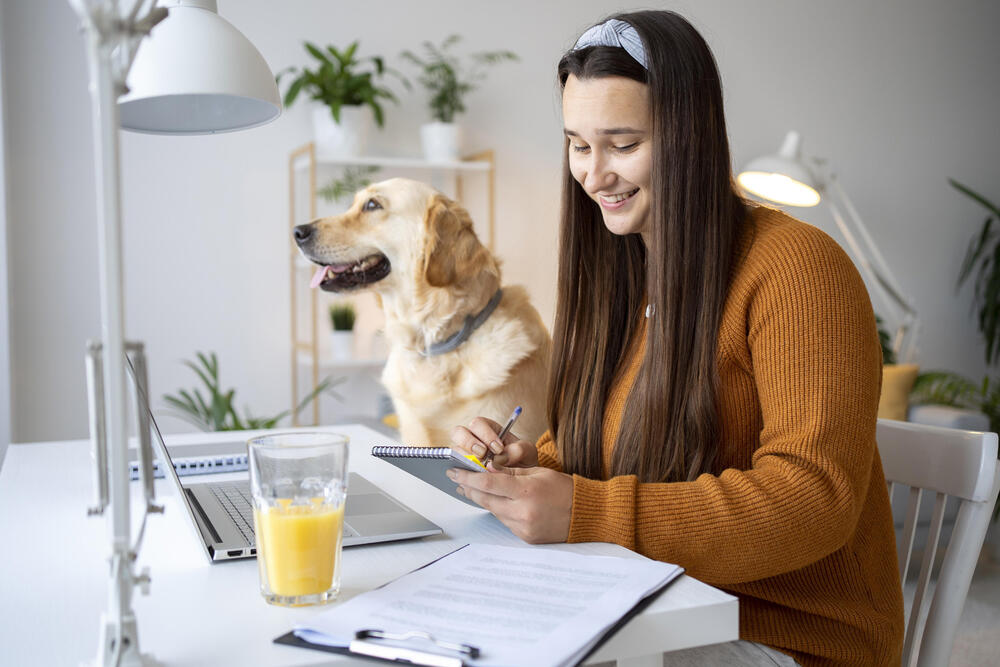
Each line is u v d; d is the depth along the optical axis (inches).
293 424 132.0
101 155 21.3
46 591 30.3
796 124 174.9
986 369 196.4
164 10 22.6
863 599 39.7
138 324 131.3
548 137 155.5
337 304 143.4
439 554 34.0
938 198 189.2
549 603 27.1
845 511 33.9
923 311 189.8
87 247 126.4
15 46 120.4
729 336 40.0
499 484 34.6
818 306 37.2
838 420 35.1
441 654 23.4
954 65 188.7
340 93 130.6
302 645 24.8
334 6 139.4
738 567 34.0
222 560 33.2
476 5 148.8
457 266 73.4
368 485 45.0
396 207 79.4
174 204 132.0
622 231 44.3
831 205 173.3
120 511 22.9
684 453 40.9
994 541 118.1
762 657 37.1
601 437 46.4
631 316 47.0
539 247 156.5
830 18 175.9
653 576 29.4
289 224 138.9
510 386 72.7
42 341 124.8
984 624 95.0
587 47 41.8
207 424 117.6
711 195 40.3
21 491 45.6
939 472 44.0
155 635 25.9
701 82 39.9
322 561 28.2
